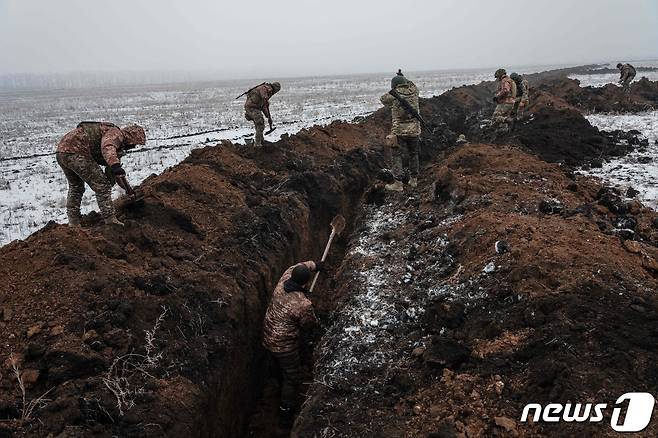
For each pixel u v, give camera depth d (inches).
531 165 328.5
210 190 265.7
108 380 142.8
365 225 305.4
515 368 140.4
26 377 139.5
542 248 186.1
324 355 184.2
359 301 211.3
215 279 199.0
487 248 205.8
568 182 306.8
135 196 237.5
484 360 146.9
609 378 126.8
